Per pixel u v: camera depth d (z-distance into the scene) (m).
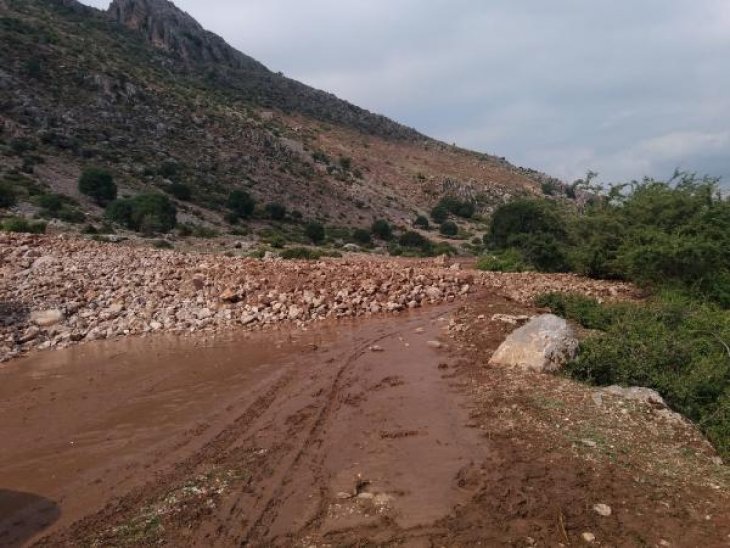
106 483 5.70
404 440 6.23
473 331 10.85
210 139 84.25
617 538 4.39
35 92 69.38
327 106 150.50
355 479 5.40
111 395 8.49
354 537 4.48
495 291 15.61
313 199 82.50
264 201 72.94
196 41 142.62
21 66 72.06
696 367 7.77
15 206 40.97
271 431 6.78
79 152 62.38
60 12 113.44
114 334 12.41
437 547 4.31
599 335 9.23
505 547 4.29
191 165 73.69
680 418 6.62
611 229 19.14
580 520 4.59
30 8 99.88
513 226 34.62
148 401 8.16
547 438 6.03
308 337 11.67
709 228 16.47
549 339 8.40
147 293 14.46
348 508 4.90
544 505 4.81
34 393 8.70
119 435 6.95
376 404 7.42
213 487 5.43
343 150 120.12
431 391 7.74
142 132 75.75
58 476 5.91
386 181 112.00
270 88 143.62
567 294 14.12
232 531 4.66
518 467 5.45
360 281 15.22
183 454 6.29
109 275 15.41
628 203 19.31
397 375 8.59
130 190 57.09
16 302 13.31
